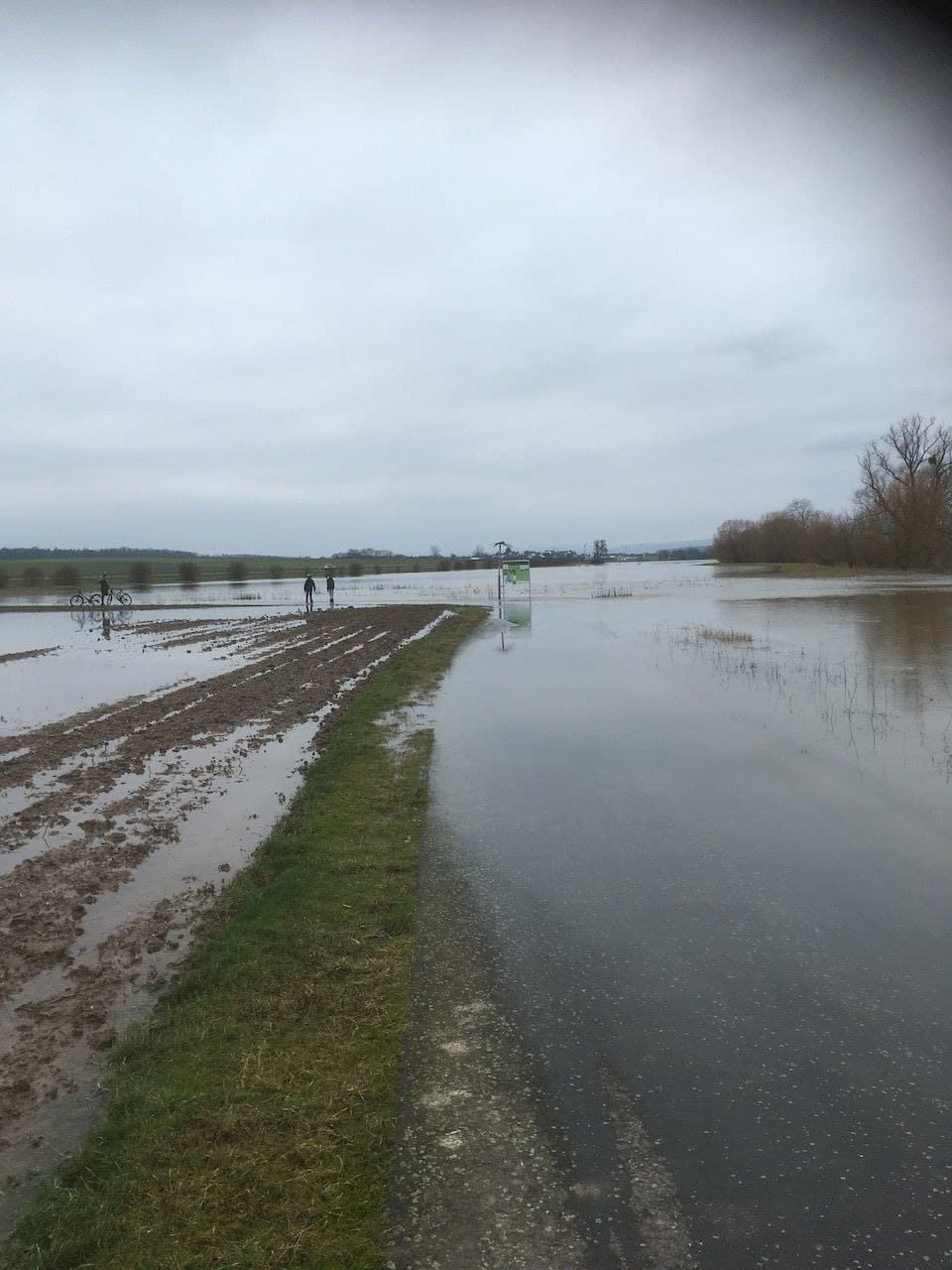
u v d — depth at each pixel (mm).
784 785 8797
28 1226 3354
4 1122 4055
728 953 5270
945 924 5594
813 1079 4051
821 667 16812
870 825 7516
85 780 10352
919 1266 3021
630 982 4973
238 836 8125
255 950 5566
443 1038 4500
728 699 13617
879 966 5055
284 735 12602
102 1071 4449
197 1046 4531
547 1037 4465
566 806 8320
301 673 19297
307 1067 4309
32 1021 4957
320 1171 3594
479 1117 3873
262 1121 3914
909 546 69438
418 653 20781
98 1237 3281
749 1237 3160
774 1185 3412
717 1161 3549
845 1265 3033
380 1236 3246
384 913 6047
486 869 6777
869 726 11391
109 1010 5055
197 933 6059
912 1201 3312
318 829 7852
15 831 8477
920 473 69188
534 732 11609
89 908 6562
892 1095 3920
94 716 14891
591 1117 3842
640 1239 3168
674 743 10742
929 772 9125
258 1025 4707
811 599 38625
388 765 10070
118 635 31922
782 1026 4480
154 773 10625
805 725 11562
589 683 15695
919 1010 4590
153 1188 3539
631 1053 4305
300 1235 3260
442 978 5117
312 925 5887
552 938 5566
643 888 6293
